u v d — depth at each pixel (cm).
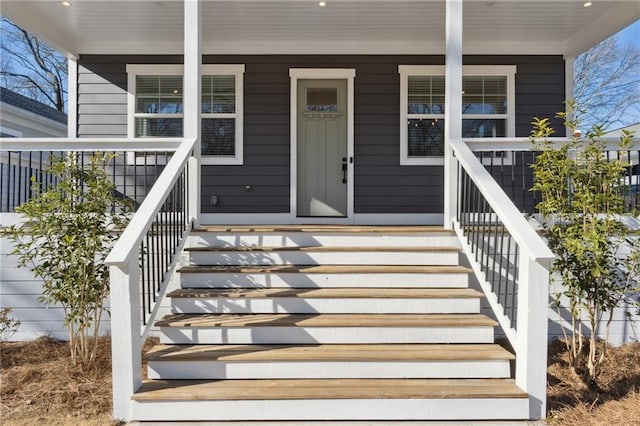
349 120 595
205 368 272
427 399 249
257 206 596
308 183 604
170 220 336
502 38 580
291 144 595
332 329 298
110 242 349
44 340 394
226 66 592
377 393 249
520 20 522
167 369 271
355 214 596
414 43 593
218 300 321
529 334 253
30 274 396
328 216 602
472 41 591
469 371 273
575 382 316
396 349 287
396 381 267
